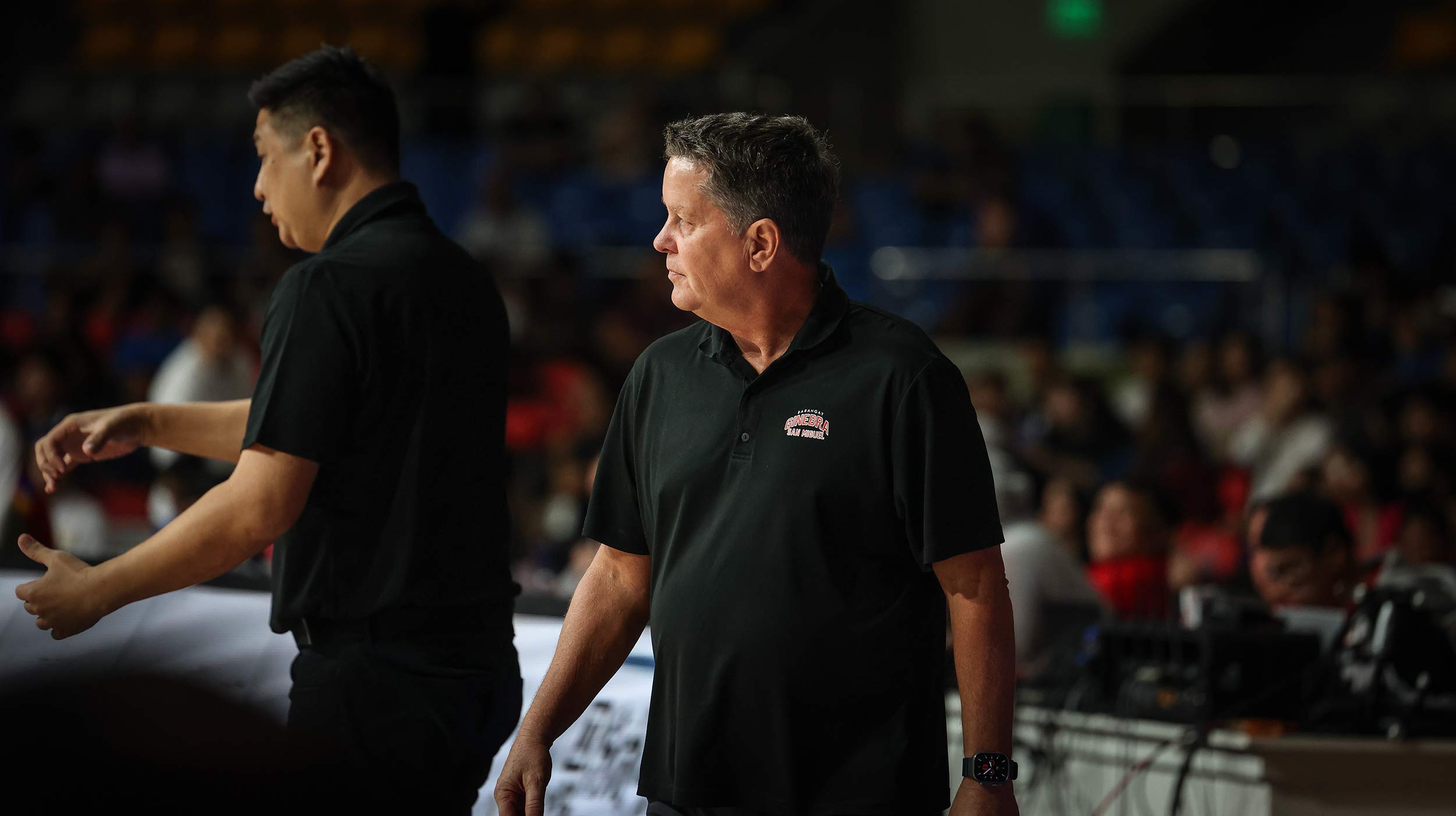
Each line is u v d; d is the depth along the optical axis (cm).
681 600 535
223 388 1739
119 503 1773
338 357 586
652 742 553
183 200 2998
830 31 3725
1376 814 813
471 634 626
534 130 3147
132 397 2067
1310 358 2186
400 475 606
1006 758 512
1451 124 3238
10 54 3916
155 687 147
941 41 3741
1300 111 3331
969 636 522
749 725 520
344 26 3881
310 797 150
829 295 543
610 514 585
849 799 512
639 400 574
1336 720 841
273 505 570
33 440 1933
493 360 645
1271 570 983
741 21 3919
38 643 728
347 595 601
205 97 3703
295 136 639
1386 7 3784
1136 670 905
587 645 580
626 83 3678
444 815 171
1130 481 1265
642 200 3030
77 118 3562
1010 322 2473
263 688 688
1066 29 3697
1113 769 912
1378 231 2961
